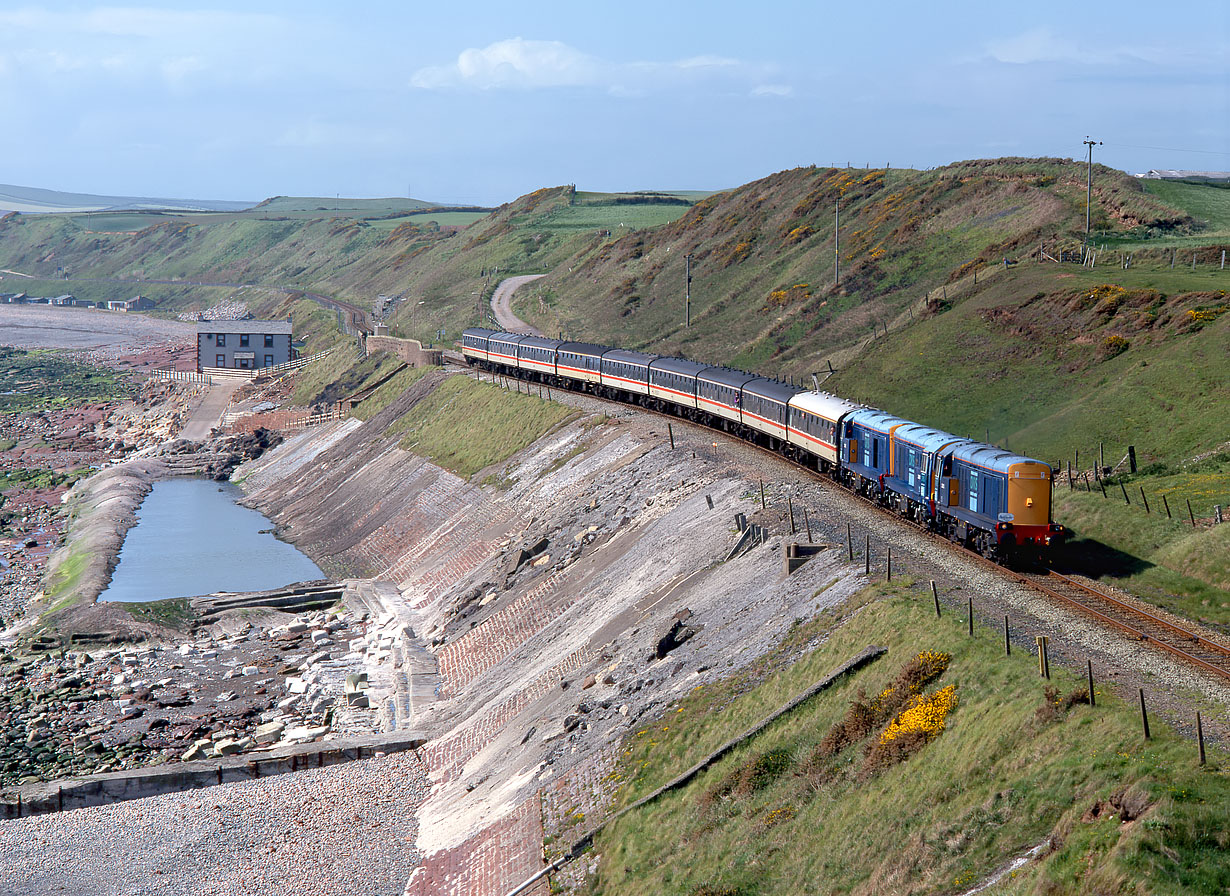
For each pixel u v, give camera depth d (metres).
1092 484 50.81
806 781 28.61
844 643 33.50
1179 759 21.70
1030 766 23.86
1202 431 53.31
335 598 78.44
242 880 39.00
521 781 38.78
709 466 61.81
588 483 72.31
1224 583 35.62
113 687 61.59
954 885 21.72
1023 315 79.56
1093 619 32.19
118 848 42.12
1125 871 18.92
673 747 34.25
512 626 58.44
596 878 30.30
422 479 96.69
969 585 35.78
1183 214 100.75
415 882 36.44
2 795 45.97
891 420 50.19
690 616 43.28
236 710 57.78
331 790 46.00
